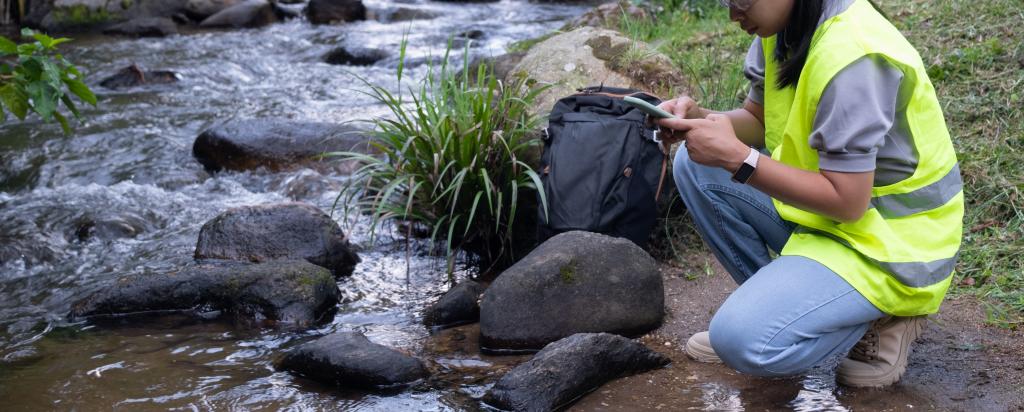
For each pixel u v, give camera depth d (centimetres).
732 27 639
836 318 247
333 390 295
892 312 253
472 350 323
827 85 226
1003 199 374
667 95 475
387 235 448
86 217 475
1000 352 288
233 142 566
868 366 273
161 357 323
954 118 434
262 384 300
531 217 415
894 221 248
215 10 1183
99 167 573
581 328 322
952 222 252
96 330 349
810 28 232
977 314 313
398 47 961
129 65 861
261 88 797
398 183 391
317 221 419
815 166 244
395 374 295
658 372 298
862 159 226
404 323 351
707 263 379
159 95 772
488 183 385
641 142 373
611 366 291
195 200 516
